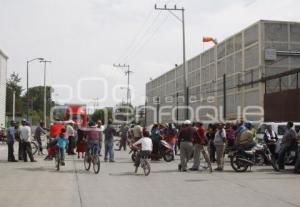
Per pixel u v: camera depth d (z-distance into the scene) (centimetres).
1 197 1098
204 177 1545
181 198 1091
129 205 995
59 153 1764
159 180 1455
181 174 1642
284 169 1820
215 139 1797
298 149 1681
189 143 1752
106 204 1006
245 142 1752
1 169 1762
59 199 1070
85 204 1005
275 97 3212
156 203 1020
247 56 5100
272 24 4791
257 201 1048
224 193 1173
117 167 1905
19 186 1290
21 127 2095
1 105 6719
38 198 1084
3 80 6875
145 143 1603
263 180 1459
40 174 1598
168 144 2264
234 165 1786
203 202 1034
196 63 7212
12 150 2116
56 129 2209
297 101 2905
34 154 2534
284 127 2084
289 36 4822
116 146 4031
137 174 1631
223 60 5903
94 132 1702
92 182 1391
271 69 4744
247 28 5106
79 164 2008
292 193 1174
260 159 1947
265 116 3384
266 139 1994
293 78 4709
